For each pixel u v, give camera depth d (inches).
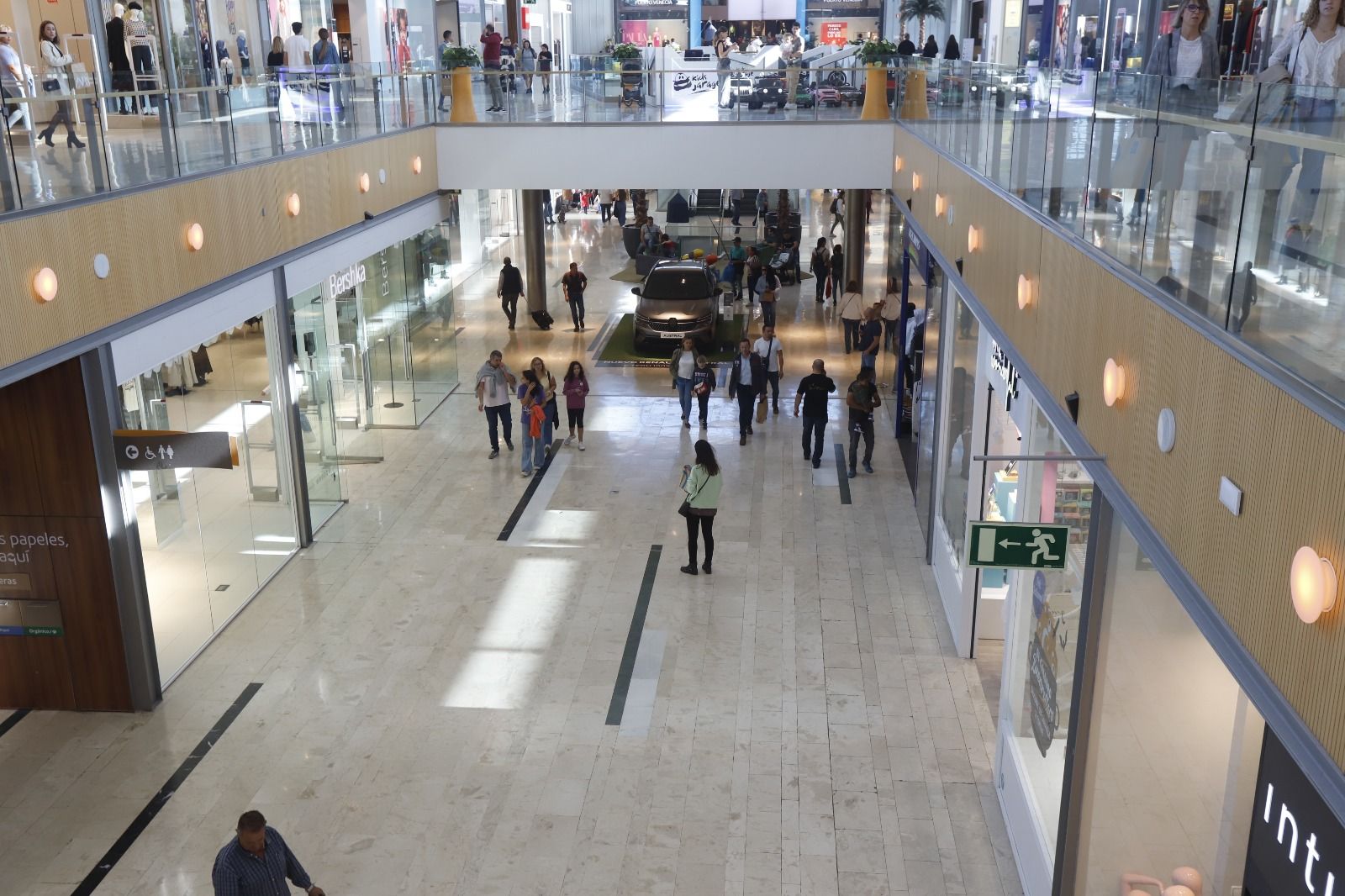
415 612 470.6
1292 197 159.6
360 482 625.0
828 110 765.3
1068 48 682.8
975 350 423.8
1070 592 287.0
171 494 415.2
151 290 395.9
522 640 446.3
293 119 534.9
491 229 1249.4
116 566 385.4
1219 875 213.3
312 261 549.0
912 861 319.9
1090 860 269.0
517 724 387.9
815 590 489.1
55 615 391.2
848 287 875.4
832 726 386.0
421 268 737.0
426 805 344.2
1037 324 315.0
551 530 553.6
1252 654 164.7
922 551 529.7
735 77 759.7
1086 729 266.7
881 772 360.8
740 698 403.2
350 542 542.6
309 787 353.7
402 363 711.1
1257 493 163.5
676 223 1325.0
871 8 1694.1
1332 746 138.1
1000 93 394.9
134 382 389.7
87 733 386.0
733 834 330.6
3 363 312.5
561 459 657.0
